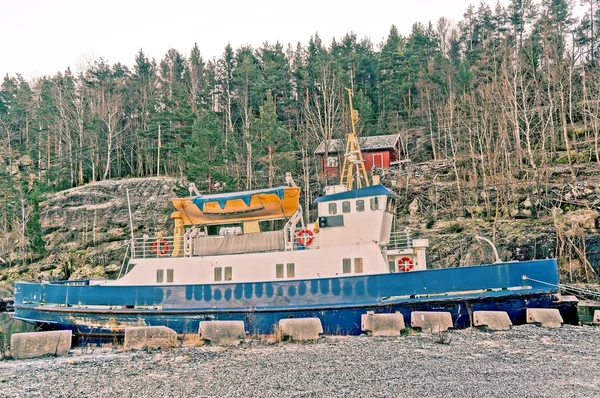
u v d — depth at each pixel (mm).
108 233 50406
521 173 43406
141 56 92062
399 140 57469
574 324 18469
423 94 65188
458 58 91188
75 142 67938
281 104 70500
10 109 89250
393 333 17141
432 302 18609
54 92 75875
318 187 50156
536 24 71938
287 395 10320
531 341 15367
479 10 93562
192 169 47281
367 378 11492
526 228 36094
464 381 11070
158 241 23281
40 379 12234
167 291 20641
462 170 47406
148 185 54312
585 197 37125
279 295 19719
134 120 74312
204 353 15078
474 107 52094
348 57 75312
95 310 21016
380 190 20969
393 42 80125
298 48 87000
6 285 44562
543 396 9867
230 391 10734
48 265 47438
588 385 10641
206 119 54844
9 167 71188
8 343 19391
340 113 60812
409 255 20828
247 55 79062
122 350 16406
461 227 39031
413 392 10305
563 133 48750
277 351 15102
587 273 31344
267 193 21312
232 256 21156
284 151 49438
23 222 51125
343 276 19406
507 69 55656
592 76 55719
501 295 18234
